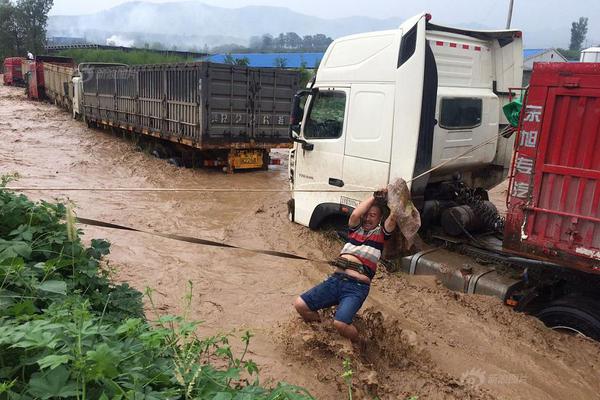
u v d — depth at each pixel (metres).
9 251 3.21
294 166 7.70
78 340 2.21
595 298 4.71
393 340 4.64
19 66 41.97
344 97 6.70
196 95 12.63
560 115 4.37
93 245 4.01
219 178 13.09
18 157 14.32
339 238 7.46
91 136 18.83
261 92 13.52
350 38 6.63
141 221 8.88
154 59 48.03
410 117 5.87
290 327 4.89
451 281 5.73
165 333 2.62
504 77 7.01
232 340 4.72
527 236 4.65
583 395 4.07
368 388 3.97
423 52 5.73
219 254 7.27
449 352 4.65
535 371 4.34
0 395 1.99
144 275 6.39
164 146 15.10
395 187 4.54
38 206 4.22
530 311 5.37
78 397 2.00
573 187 4.36
